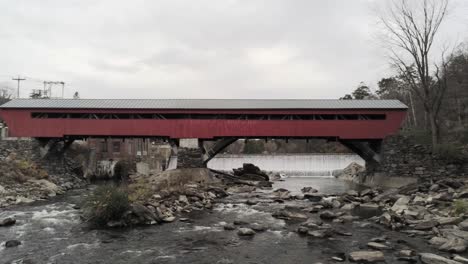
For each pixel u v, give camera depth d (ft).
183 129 106.93
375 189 91.91
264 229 55.88
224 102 111.55
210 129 106.42
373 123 102.94
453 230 45.60
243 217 65.92
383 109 102.32
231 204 81.56
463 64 143.64
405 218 56.59
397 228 52.65
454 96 139.44
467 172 83.71
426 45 96.12
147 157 161.58
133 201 66.90
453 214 53.01
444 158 86.99
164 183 92.94
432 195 68.74
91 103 109.50
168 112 106.01
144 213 60.70
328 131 104.01
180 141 118.52
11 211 71.15
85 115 108.17
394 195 77.82
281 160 201.57
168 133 106.73
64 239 50.49
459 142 102.32
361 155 115.55
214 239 50.39
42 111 106.32
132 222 58.80
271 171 185.98
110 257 42.88
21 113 106.93
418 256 39.09
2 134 137.69
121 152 164.04
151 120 107.04
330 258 40.81
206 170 114.83
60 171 117.29
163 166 159.94
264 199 89.92
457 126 129.39
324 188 117.08
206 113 106.11
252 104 108.68
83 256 43.21
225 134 106.11
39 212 69.97
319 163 196.85
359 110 102.78
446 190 71.10
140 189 78.79
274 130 105.40
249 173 147.23
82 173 131.44
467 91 136.56
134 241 49.49
